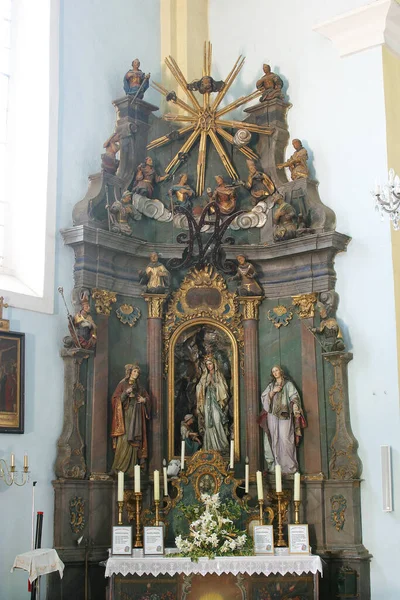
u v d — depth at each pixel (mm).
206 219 13984
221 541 11430
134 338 13398
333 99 13852
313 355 13125
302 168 13672
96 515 12273
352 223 13289
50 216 12703
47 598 11625
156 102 15000
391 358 12602
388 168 13109
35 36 13359
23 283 12609
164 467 12352
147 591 11039
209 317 13773
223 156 14297
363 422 12719
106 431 12633
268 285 13750
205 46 14758
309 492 12742
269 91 14234
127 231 13281
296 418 12891
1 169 13195
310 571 11172
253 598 11109
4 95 13398
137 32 14867
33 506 11469
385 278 12828
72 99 13398
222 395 13578
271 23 14898
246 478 12391
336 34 13867
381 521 12375
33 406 11984
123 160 13727
